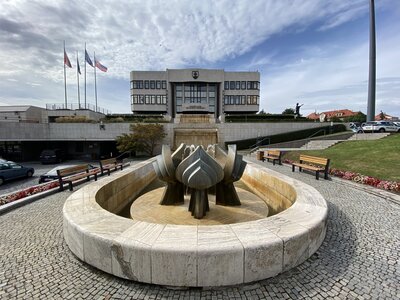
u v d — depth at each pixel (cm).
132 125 2655
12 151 2639
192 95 5028
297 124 2931
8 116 3303
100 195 616
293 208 467
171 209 643
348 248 407
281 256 328
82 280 325
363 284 313
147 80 4878
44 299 288
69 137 2659
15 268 356
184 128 2820
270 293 296
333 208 622
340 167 1166
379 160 1132
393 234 464
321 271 341
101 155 2928
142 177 1046
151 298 289
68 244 416
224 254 302
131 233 349
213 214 604
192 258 300
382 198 713
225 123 2866
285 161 1545
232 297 289
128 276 321
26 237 468
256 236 338
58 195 817
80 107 3831
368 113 3231
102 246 335
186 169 542
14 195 763
